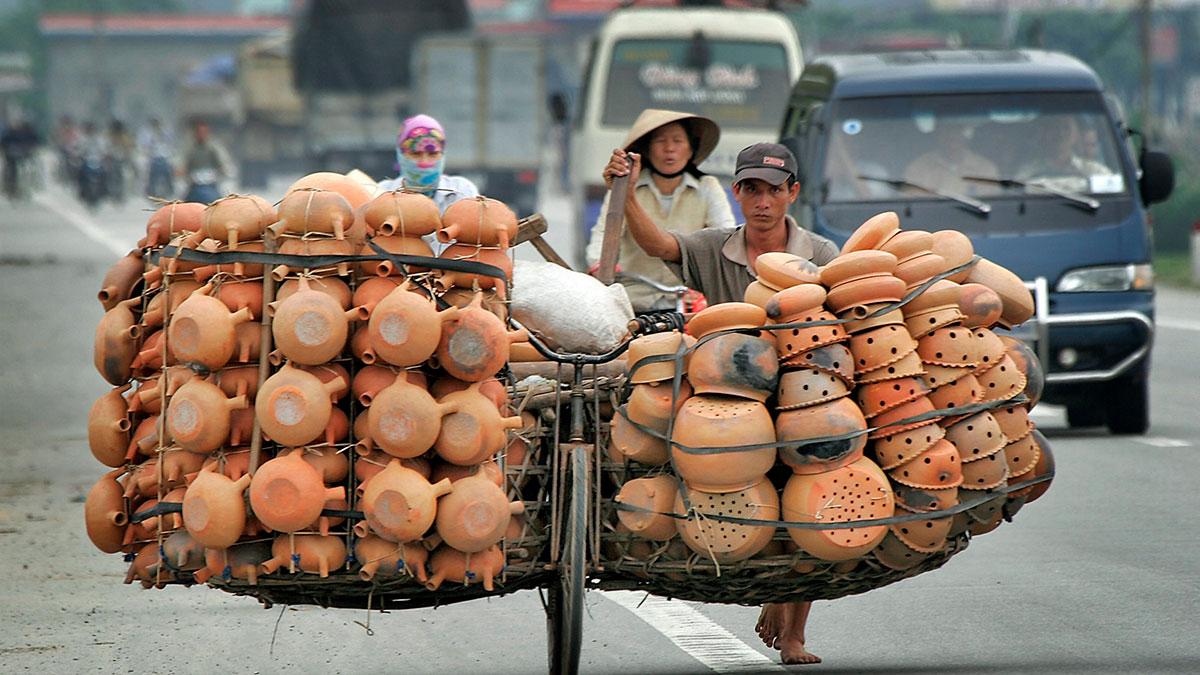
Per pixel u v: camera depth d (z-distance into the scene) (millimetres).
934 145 37781
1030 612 21688
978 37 180125
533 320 17922
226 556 15969
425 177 25594
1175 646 19734
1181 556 24875
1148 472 32000
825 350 16516
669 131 24594
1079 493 30000
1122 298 36406
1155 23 184500
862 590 17672
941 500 16750
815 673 18891
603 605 22766
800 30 195125
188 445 15750
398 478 15602
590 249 24781
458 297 16062
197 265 16156
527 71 106125
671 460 16672
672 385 16750
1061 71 38781
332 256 15766
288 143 147125
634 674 19062
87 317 61094
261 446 15898
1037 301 36062
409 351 15430
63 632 21500
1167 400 42219
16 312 62688
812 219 37062
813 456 16453
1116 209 36781
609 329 18016
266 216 15945
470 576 16094
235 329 15773
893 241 17125
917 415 16703
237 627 21797
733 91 58219
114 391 17156
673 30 58031
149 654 20359
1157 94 182125
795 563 16969
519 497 17078
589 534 17016
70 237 102562
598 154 57219
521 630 21594
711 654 19953
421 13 107938
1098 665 18891
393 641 21016
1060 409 42344
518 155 106562
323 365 15703
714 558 16641
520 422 15992
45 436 37438
